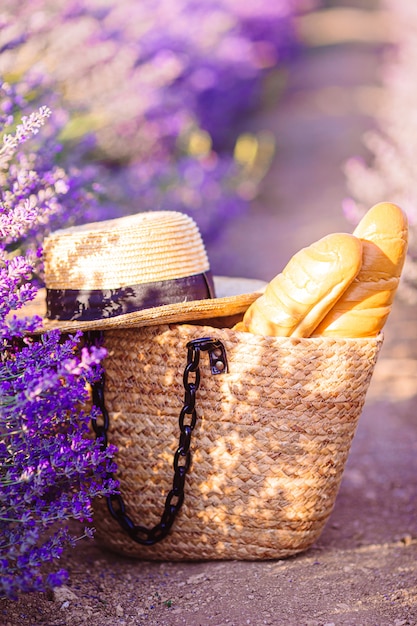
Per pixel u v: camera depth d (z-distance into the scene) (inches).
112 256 106.3
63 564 110.7
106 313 106.3
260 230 334.6
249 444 102.7
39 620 94.3
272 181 414.0
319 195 385.4
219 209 261.0
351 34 963.3
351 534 124.3
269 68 617.3
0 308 91.9
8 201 111.0
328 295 97.7
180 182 258.1
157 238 107.4
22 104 139.7
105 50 228.8
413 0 453.7
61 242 108.5
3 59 161.3
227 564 108.6
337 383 101.4
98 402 105.5
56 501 93.8
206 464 104.2
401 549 117.4
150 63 283.1
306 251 99.4
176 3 339.6
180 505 105.7
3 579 80.6
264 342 99.3
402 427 169.8
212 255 275.9
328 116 549.0
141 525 109.0
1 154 103.4
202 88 370.9
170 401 104.2
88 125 221.8
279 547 107.4
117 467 108.0
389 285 101.3
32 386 82.2
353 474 149.0
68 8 210.1
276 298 100.6
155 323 101.3
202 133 353.1
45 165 147.7
